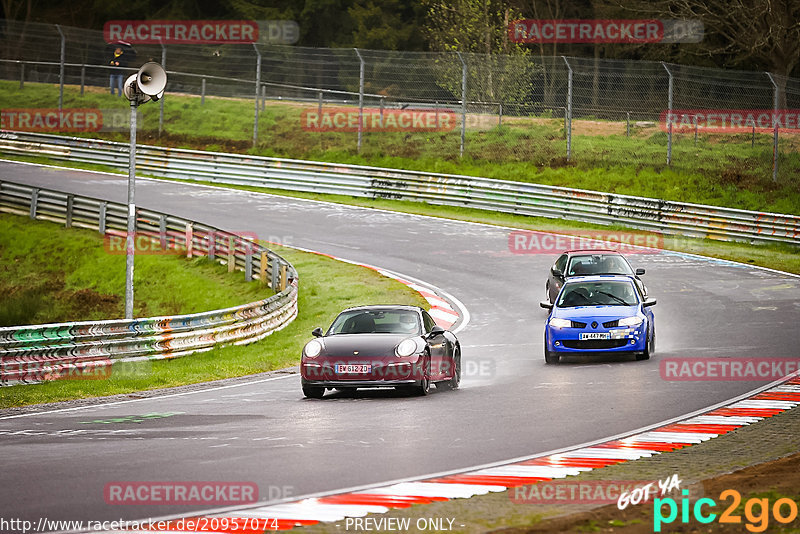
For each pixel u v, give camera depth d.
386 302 94.88
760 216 124.38
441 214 144.50
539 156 166.62
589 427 41.50
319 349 53.03
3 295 115.69
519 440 38.75
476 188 146.25
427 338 54.06
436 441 38.75
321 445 38.22
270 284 106.62
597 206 135.62
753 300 88.62
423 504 28.78
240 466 34.31
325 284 104.75
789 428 41.06
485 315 87.06
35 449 38.56
